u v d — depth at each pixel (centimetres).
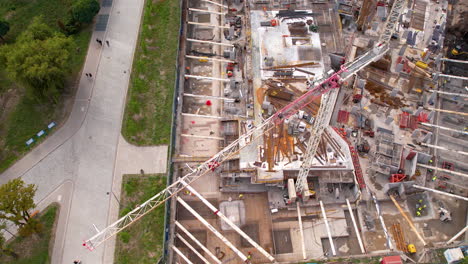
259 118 8481
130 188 7594
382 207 7725
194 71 9731
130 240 7069
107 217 7269
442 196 7862
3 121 8356
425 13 10844
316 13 10312
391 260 6669
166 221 7269
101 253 6875
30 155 7925
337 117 8750
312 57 9406
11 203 6219
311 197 7731
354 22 10581
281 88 8906
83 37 9906
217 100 9200
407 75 9481
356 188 7600
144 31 10019
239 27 10550
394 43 10156
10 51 7912
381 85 9312
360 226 7481
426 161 8075
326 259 6956
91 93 8869
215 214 7612
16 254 6750
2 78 8938
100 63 9412
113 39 9925
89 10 9781
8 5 10388
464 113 8944
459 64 9925
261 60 9369
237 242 7306
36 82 7862
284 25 10038
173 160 8038
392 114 8844
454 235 7412
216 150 8381
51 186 7556
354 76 9425
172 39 10106
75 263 6719
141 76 9275
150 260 6888
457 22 10856
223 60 9831
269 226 7500
